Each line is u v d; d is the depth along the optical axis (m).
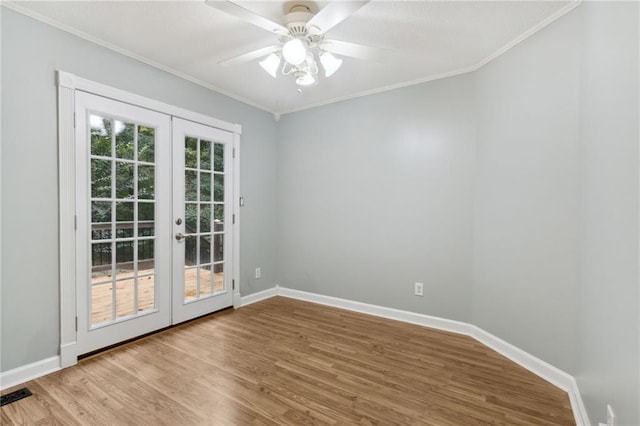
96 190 2.35
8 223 1.92
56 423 1.59
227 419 1.64
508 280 2.37
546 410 1.74
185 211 3.01
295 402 1.79
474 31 2.17
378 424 1.61
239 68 2.81
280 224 4.04
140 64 2.62
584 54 1.69
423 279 3.02
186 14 2.02
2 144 1.89
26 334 2.00
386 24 2.09
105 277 2.42
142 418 1.64
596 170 1.41
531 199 2.18
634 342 0.98
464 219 2.79
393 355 2.38
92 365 2.19
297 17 1.83
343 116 3.51
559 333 1.99
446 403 1.79
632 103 1.02
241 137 3.58
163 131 2.79
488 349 2.50
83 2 1.89
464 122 2.78
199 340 2.63
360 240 3.41
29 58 1.99
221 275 3.41
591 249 1.48
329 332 2.83
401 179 3.13
